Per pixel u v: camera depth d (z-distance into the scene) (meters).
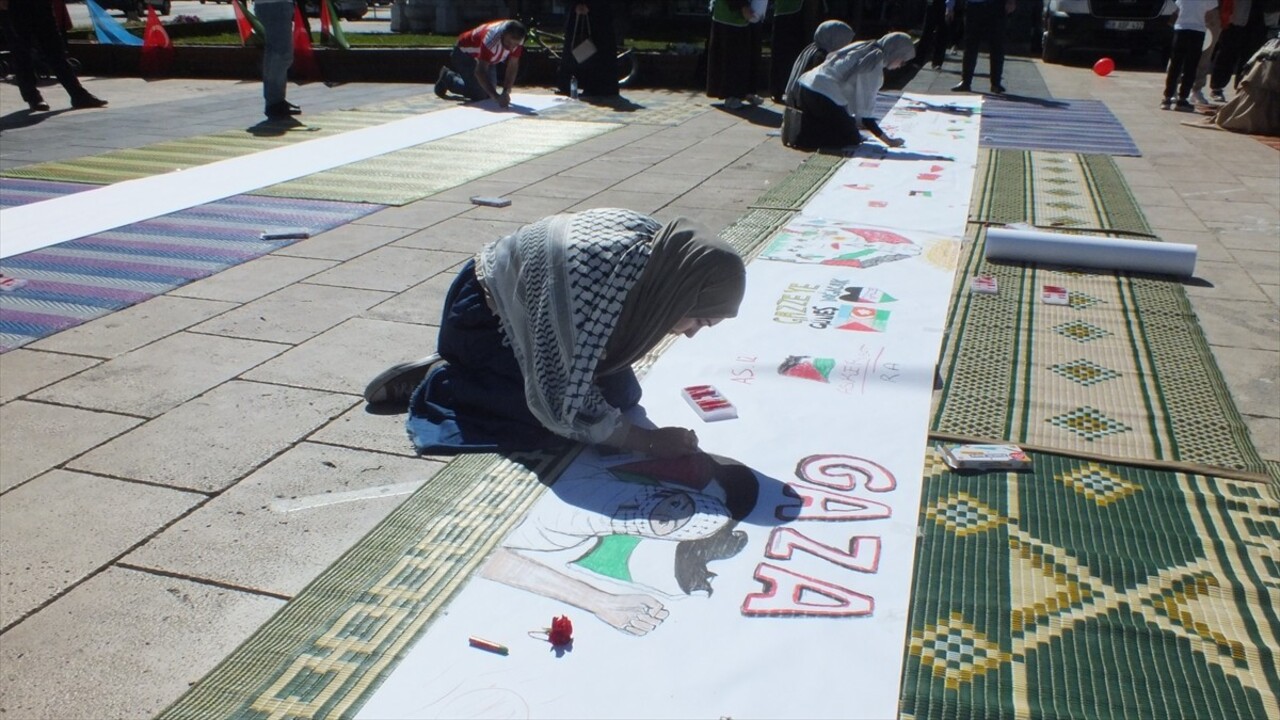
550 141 9.21
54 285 5.00
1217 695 2.25
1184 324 4.51
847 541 2.79
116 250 5.62
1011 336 4.35
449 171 7.85
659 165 8.11
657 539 2.81
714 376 3.85
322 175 7.66
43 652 2.40
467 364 3.47
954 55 17.33
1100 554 2.76
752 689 2.25
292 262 5.45
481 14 18.97
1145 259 5.23
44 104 10.99
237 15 14.00
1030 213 6.54
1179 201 6.98
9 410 3.62
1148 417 3.59
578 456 3.26
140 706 2.23
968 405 3.68
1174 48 11.24
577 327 2.99
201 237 5.91
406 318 4.59
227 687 2.26
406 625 2.46
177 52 14.23
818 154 8.55
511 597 2.56
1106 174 7.79
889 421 3.50
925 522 2.91
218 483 3.14
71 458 3.29
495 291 3.23
